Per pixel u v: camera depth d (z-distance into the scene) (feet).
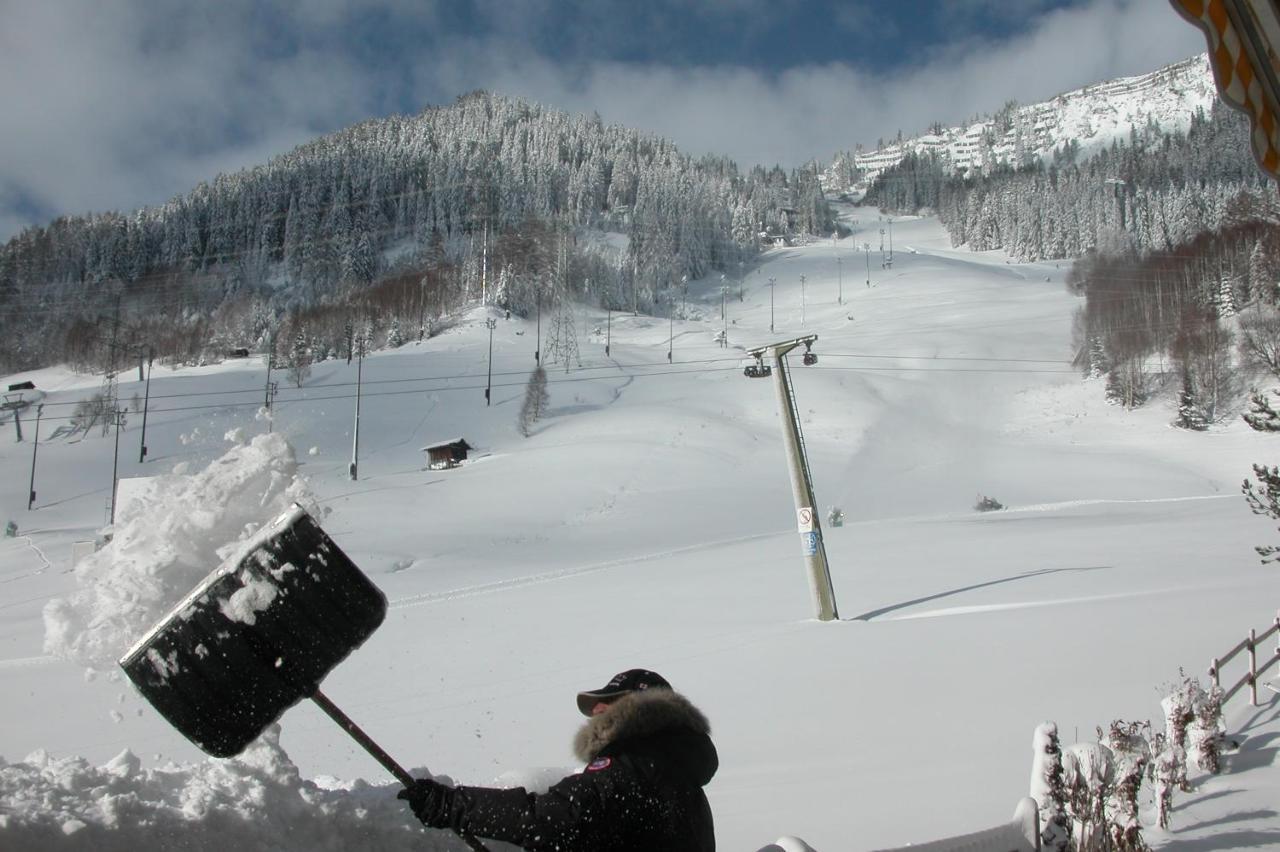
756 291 649.61
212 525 8.13
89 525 196.24
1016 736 31.04
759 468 220.64
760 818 23.39
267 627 7.22
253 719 7.22
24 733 40.42
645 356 385.50
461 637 63.26
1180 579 65.67
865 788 25.81
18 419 280.51
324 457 233.96
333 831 7.95
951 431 253.03
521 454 233.35
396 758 32.55
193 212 592.60
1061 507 150.41
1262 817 20.93
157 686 7.06
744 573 91.86
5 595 125.08
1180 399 246.47
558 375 334.65
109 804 6.75
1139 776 18.11
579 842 7.82
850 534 122.52
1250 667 32.32
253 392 305.12
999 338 368.89
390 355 370.94
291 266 580.71
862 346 374.84
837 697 40.37
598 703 9.39
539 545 145.89
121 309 391.65
